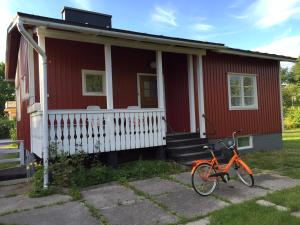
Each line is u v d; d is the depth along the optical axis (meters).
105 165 7.50
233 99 10.95
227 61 10.78
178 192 5.80
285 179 6.68
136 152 8.54
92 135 7.29
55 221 4.52
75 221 4.49
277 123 12.31
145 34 7.61
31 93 8.08
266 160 9.18
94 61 9.14
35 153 7.55
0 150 9.19
